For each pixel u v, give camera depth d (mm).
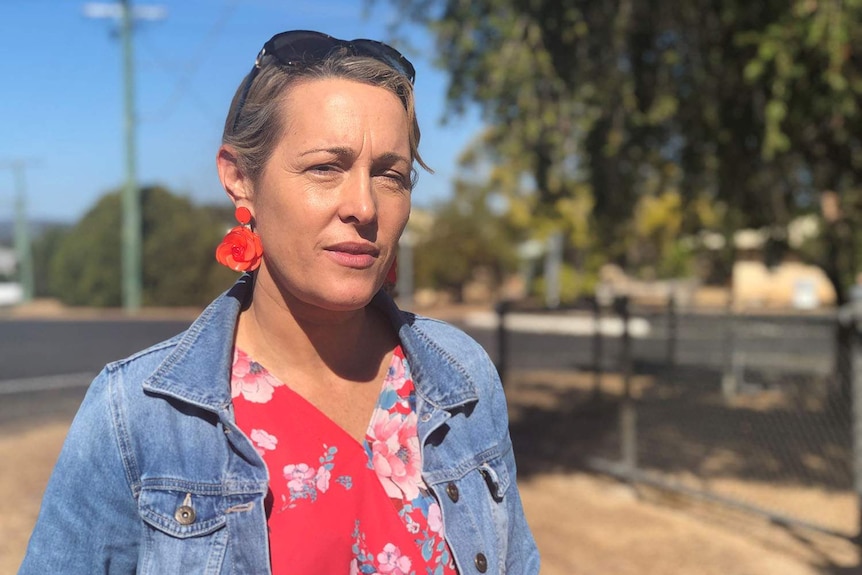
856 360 4727
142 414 1297
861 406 4719
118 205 37750
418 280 36562
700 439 7543
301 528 1300
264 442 1342
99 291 36719
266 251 1401
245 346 1446
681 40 6609
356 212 1338
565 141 7273
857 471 4730
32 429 8070
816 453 7012
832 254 9688
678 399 9180
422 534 1411
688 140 7387
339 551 1317
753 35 5715
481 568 1455
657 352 14414
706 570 4504
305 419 1382
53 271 38906
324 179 1354
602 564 4562
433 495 1452
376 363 1533
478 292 40094
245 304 1507
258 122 1380
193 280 35344
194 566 1261
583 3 6438
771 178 7551
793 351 13953
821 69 5688
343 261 1358
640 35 6719
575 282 28156
